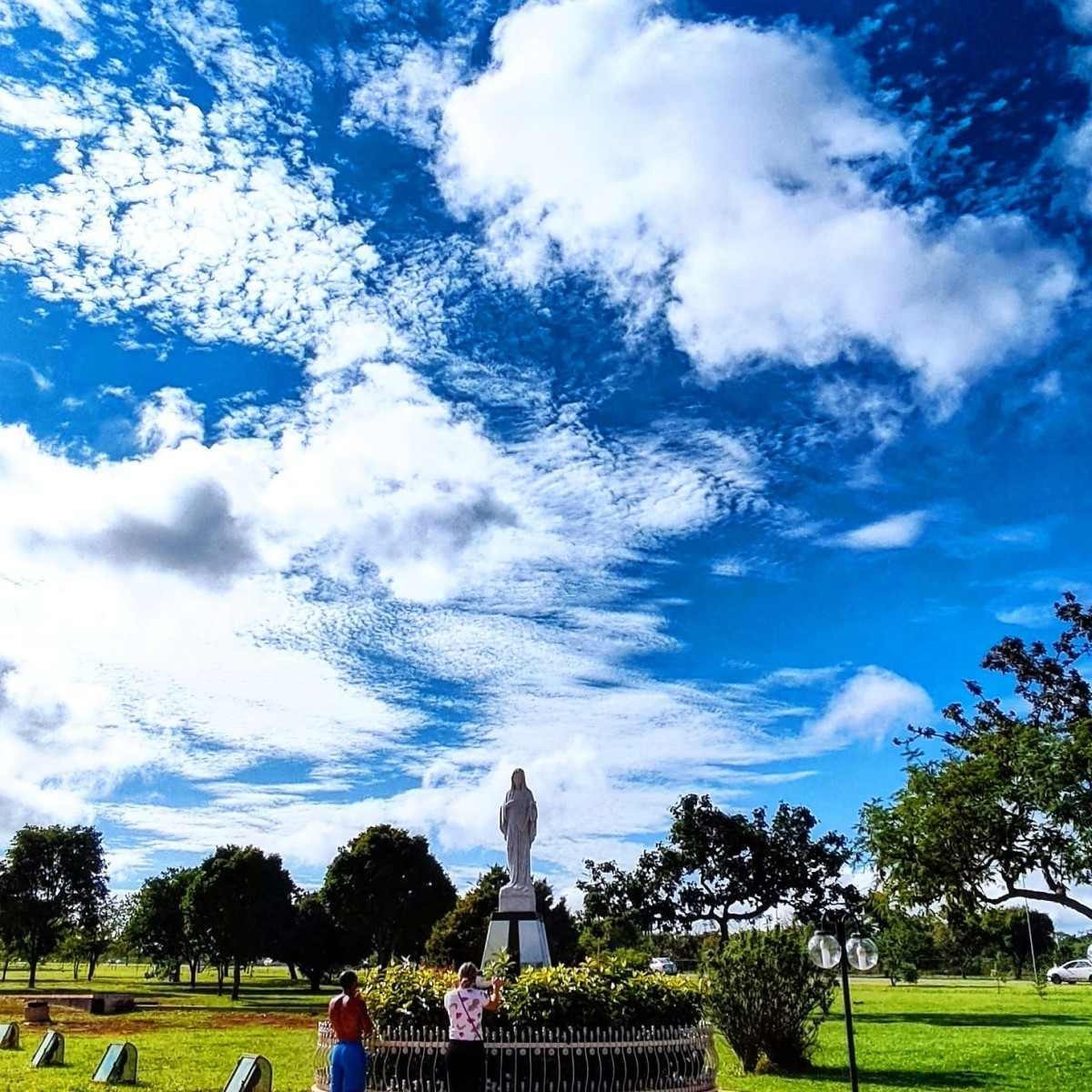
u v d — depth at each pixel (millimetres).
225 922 60781
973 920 27797
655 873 55062
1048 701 32156
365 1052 14219
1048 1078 22078
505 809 23719
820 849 54688
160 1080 21391
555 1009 16375
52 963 171000
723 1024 24906
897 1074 23266
